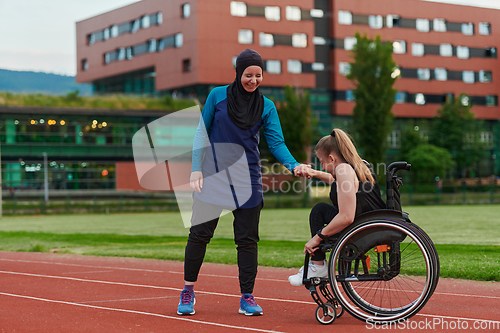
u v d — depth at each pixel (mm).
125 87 58938
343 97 56500
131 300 4629
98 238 13523
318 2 56438
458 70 62094
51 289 5301
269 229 17281
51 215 33031
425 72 61000
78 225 21766
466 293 4891
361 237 3617
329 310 3689
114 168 48469
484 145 56344
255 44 52781
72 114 46750
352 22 57344
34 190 45625
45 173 45062
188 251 4000
